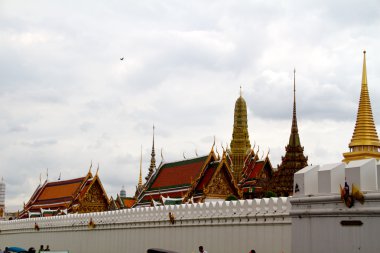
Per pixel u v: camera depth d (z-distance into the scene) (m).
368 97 57.09
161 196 82.44
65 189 106.00
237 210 47.44
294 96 91.06
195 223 53.25
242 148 127.81
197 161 85.81
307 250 27.56
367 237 24.98
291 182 84.44
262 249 43.66
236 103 133.50
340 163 27.20
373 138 56.09
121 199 120.50
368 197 25.00
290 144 87.25
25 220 92.44
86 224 75.12
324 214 26.84
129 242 64.81
